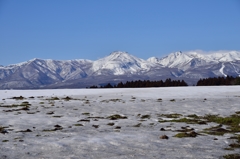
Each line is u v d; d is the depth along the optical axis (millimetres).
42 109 40406
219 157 15391
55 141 19312
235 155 15695
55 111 38250
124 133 22438
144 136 21141
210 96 59000
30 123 27797
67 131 23484
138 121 29391
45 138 20344
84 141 19344
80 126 26125
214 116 33000
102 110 39406
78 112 37406
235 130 23906
